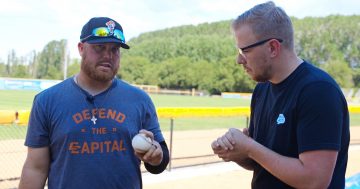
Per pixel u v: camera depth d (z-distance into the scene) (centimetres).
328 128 203
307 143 205
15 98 2692
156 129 283
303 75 219
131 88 276
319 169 202
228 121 1856
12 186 605
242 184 665
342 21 8294
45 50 9250
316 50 7962
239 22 224
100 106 258
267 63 221
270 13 217
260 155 215
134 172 266
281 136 223
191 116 804
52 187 256
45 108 258
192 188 630
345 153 227
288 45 221
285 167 209
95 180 250
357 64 7938
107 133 255
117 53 260
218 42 8912
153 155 248
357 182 444
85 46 253
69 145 251
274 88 232
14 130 1146
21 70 9050
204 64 7894
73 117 254
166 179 683
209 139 1200
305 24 8431
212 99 4447
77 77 269
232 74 7394
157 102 3198
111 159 254
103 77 252
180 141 1145
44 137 258
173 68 8019
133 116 265
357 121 2158
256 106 254
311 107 206
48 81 3872
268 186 238
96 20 253
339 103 208
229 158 226
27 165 258
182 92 6581
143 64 8556
